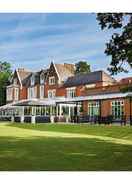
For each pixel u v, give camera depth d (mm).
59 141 22016
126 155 16531
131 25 17484
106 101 47531
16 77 74438
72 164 14320
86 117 44625
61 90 64062
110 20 17797
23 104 54344
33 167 13656
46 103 53562
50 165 14023
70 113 53656
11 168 13445
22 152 16797
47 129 36281
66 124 40750
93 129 32562
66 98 54469
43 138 24125
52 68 66938
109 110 47031
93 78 58219
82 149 18281
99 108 47000
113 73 18250
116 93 42594
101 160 15219
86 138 24953
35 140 22531
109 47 18062
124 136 27953
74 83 61594
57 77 65188
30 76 72125
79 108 52438
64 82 64875
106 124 39031
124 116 39438
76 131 33031
